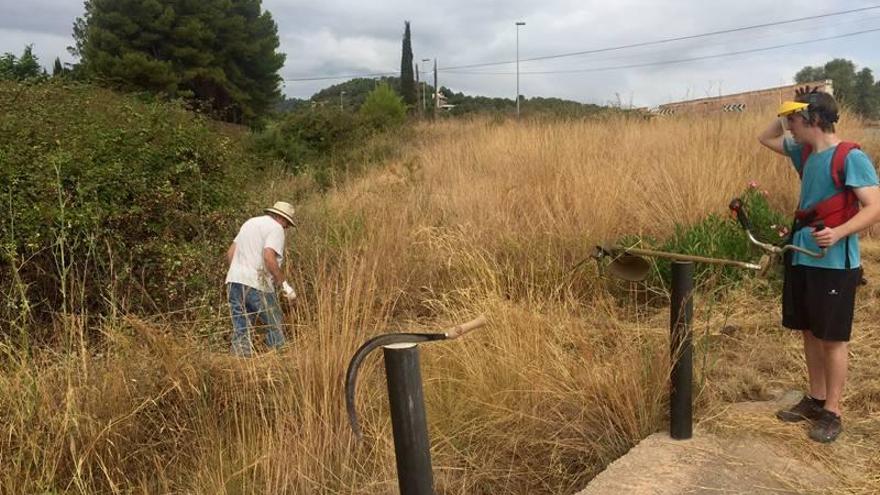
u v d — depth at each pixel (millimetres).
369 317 4617
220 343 4918
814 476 3357
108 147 7156
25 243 5793
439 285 6590
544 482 3775
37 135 6965
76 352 4320
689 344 3682
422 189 10297
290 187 12328
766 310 5578
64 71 11578
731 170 8672
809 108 3498
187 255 6535
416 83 61125
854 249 3504
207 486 3693
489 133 15102
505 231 7512
